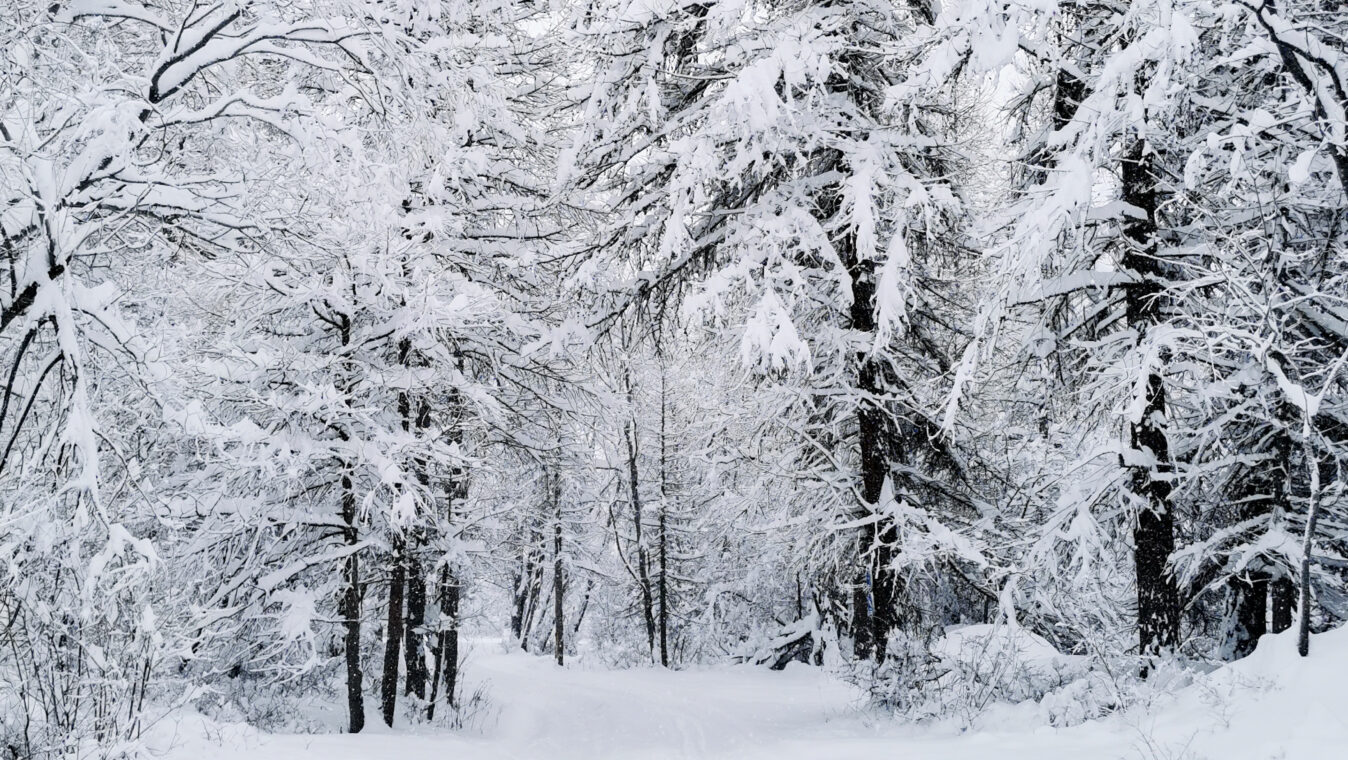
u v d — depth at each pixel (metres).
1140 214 9.24
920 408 11.10
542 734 13.71
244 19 7.49
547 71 14.16
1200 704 6.82
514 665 31.50
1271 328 6.57
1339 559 9.08
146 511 7.15
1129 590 12.05
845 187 10.16
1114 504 9.95
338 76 8.16
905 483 12.77
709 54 11.34
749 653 31.83
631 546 34.91
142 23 7.83
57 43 6.98
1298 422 8.70
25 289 5.89
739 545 30.27
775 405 12.37
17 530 5.59
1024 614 11.36
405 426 12.80
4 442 6.55
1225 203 8.80
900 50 7.74
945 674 10.22
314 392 9.75
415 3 8.89
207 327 9.81
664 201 11.38
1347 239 7.95
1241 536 9.91
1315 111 6.05
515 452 15.12
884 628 11.38
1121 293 10.24
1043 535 9.76
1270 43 5.98
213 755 7.18
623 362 13.66
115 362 6.39
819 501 13.51
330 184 7.52
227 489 10.51
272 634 11.38
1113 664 8.52
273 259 9.23
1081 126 7.06
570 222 14.63
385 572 13.90
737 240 10.88
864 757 7.81
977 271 12.01
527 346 12.84
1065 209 6.78
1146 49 6.07
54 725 6.59
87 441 5.50
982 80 7.12
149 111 6.57
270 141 8.06
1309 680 6.08
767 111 8.95
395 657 13.34
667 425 31.75
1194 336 7.18
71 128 6.25
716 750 10.59
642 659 34.25
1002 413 12.89
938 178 9.69
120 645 6.80
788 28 9.62
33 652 6.52
